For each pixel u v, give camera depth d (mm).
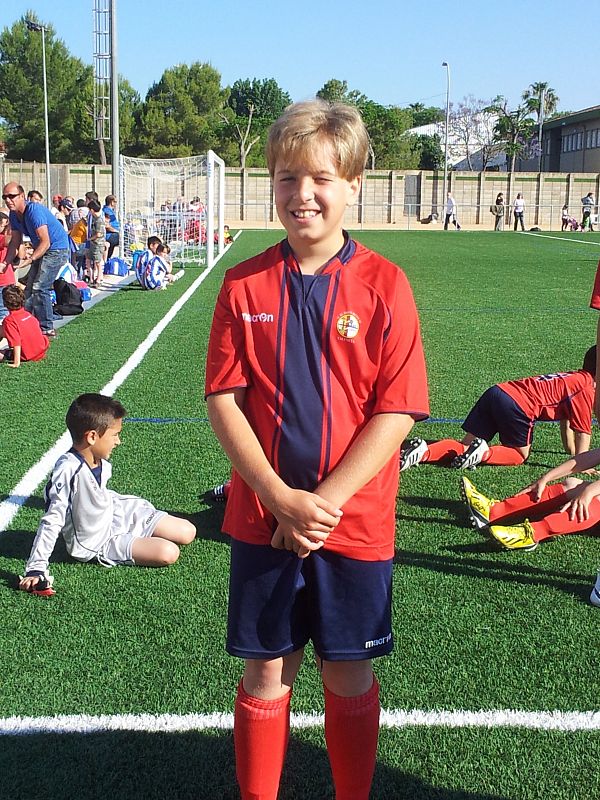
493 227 45469
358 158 1925
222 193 22469
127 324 10789
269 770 2117
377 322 1928
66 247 9531
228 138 65562
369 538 1984
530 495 4191
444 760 2469
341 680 2076
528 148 71750
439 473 5121
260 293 1956
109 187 42875
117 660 2998
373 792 2334
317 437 1924
